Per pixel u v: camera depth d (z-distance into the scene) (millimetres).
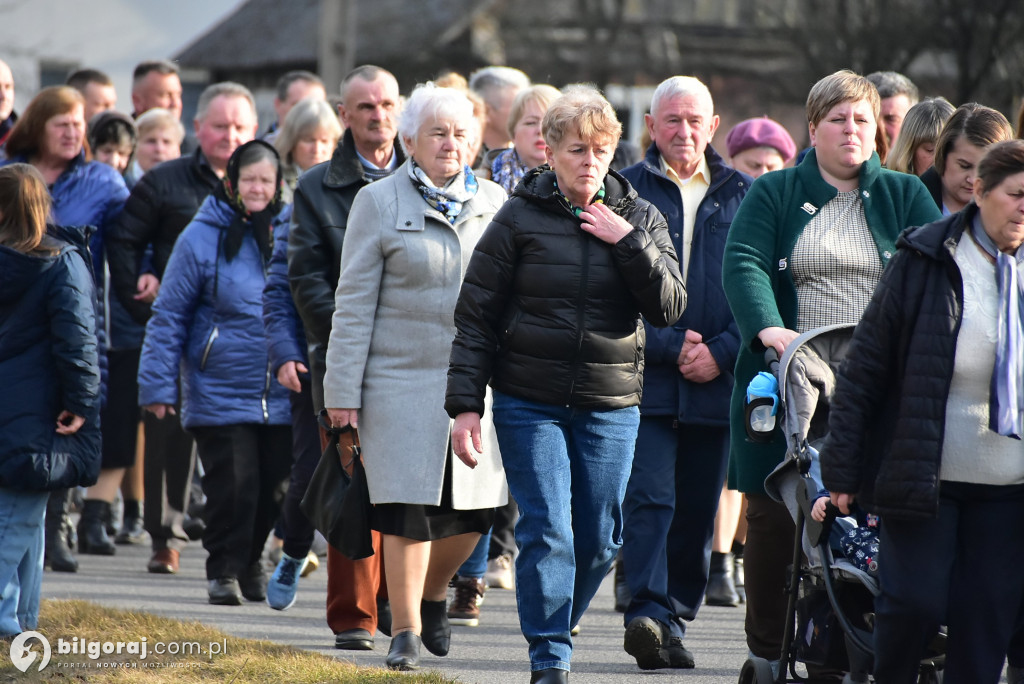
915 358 16719
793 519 19391
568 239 18984
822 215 21250
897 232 21062
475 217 22047
